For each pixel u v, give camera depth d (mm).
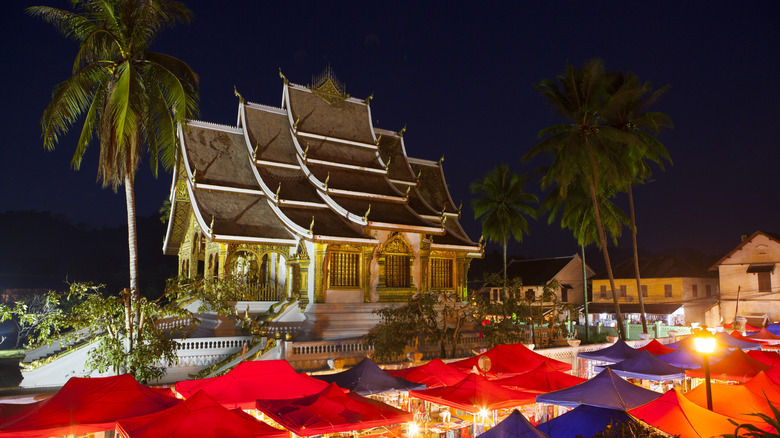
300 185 38500
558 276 72750
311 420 13688
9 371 39844
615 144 42031
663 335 48438
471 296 35250
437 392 17500
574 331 47938
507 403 16484
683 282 63750
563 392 16484
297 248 34531
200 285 23938
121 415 13234
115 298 21156
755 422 13734
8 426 12180
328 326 33281
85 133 23844
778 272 52656
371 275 36375
